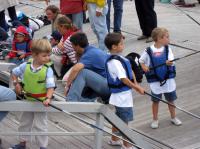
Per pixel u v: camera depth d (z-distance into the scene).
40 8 18.28
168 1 18.69
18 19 14.61
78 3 12.86
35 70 7.72
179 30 15.15
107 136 9.08
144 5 13.81
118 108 8.27
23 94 7.85
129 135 8.13
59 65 11.46
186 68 12.12
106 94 9.04
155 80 9.23
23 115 8.09
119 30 13.73
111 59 8.15
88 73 9.07
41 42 7.72
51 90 7.68
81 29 13.12
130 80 8.17
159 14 17.28
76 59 10.78
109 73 8.23
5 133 7.82
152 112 9.91
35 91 7.69
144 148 8.29
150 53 9.17
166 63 9.11
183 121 9.60
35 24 15.47
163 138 8.98
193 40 14.09
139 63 9.39
